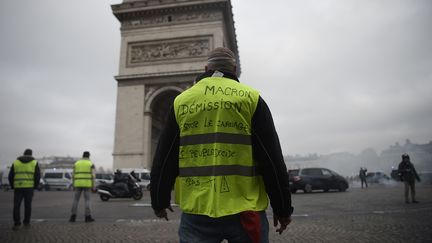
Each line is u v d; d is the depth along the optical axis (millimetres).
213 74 3508
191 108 3305
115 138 47156
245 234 3006
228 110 3209
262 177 3289
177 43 48844
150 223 13750
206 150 3172
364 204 19422
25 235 11156
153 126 50469
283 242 9461
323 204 20375
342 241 9234
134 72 48719
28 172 13633
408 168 19312
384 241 9023
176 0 49219
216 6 48750
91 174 15094
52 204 25094
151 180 3404
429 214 13969
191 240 3080
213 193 3029
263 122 3227
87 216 14664
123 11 50219
